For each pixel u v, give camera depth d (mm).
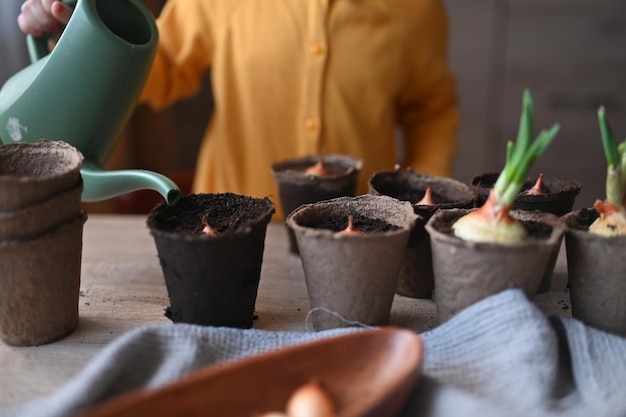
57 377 478
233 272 497
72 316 523
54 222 488
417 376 424
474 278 480
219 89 835
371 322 510
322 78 792
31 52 637
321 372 429
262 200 542
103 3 570
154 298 579
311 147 808
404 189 634
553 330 467
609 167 486
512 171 472
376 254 487
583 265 497
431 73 843
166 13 847
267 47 798
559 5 1368
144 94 823
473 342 468
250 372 415
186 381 399
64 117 562
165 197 527
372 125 820
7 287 485
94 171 568
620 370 448
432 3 820
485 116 1481
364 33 792
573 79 1416
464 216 509
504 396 430
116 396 434
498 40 1420
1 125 573
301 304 575
